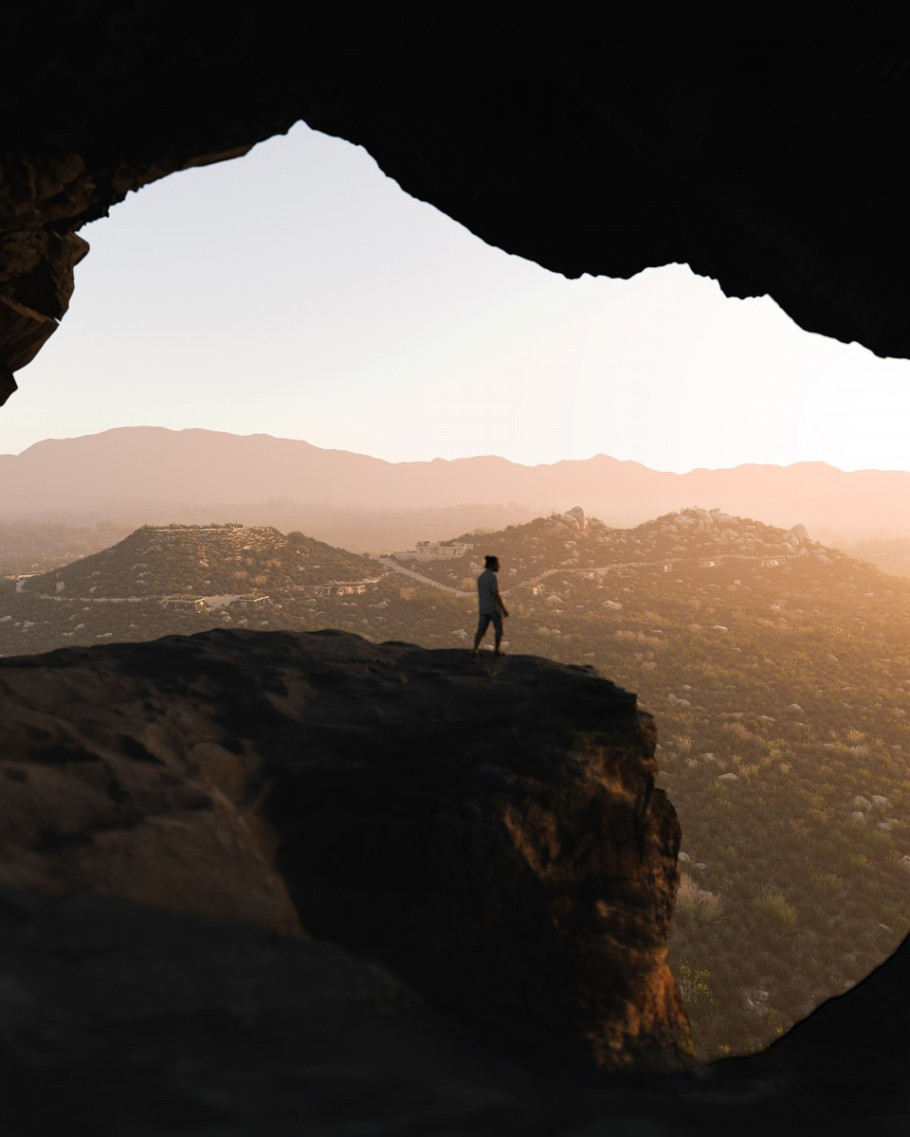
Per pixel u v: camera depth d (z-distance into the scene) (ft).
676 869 25.52
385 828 18.63
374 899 17.71
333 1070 7.54
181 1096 6.44
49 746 16.08
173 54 28.68
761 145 26.94
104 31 25.94
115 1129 5.70
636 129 28.37
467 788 19.79
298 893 16.80
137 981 9.06
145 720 19.01
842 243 27.66
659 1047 18.67
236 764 18.54
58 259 37.78
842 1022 21.49
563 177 35.65
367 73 33.86
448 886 18.60
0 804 12.86
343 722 21.88
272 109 34.55
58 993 8.20
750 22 23.63
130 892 11.44
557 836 20.99
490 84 33.09
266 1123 6.13
